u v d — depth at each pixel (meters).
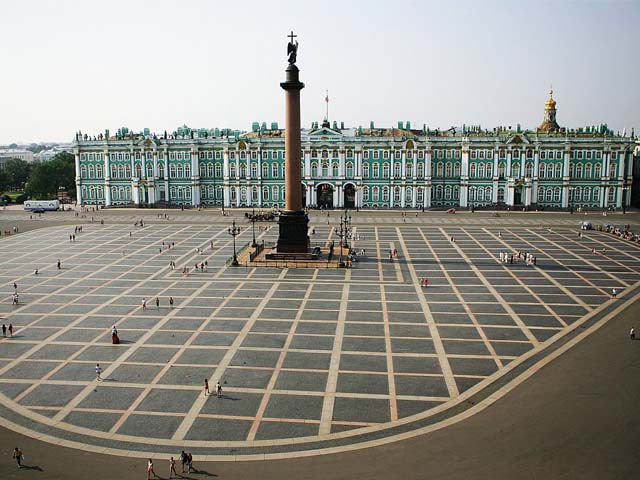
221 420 37.84
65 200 189.88
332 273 78.94
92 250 97.06
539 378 43.53
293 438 35.53
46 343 51.81
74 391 42.12
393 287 71.06
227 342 51.84
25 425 37.41
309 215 146.12
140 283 73.56
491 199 161.00
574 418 37.09
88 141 170.00
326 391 41.91
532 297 66.06
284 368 46.06
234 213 151.75
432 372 45.00
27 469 32.38
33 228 124.56
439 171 161.75
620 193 158.50
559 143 156.75
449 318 58.44
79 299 66.12
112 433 36.38
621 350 49.03
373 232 116.38
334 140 160.25
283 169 163.88
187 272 78.88
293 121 86.56
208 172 168.25
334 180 162.25
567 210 157.25
